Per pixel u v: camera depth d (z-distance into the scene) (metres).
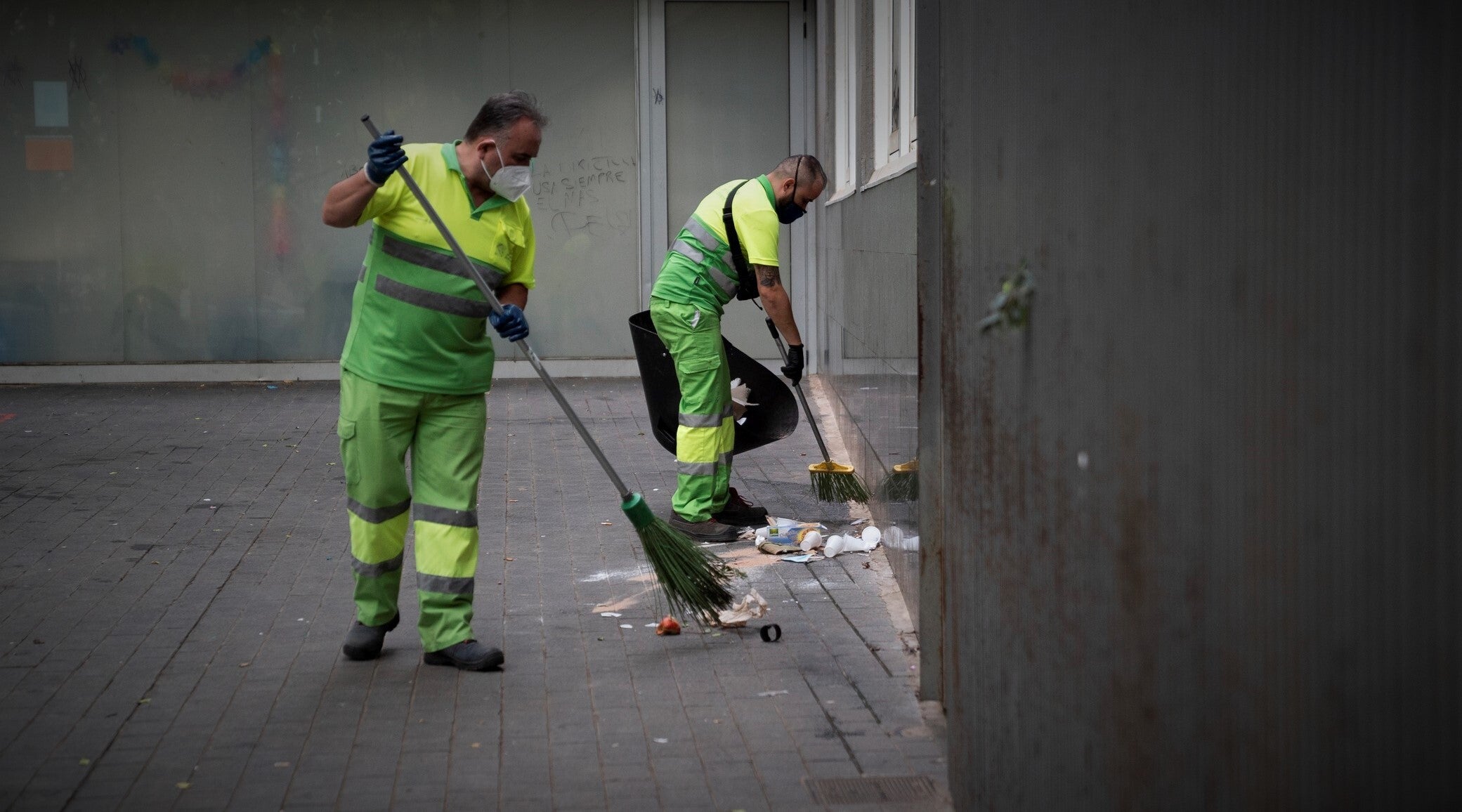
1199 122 2.18
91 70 13.22
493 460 9.20
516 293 4.83
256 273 13.52
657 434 7.51
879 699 4.46
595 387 13.11
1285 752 2.02
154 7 13.20
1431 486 1.75
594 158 13.68
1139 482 2.40
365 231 13.60
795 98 13.68
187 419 11.04
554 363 13.83
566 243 13.73
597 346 13.88
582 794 3.68
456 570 4.71
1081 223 2.61
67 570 6.14
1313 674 1.96
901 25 6.62
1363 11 1.83
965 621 3.39
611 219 13.76
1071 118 2.65
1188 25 2.21
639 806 3.61
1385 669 1.83
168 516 7.36
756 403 7.46
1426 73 1.73
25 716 4.25
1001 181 3.05
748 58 13.64
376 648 4.84
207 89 13.32
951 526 3.55
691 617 5.42
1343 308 1.87
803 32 13.61
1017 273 2.96
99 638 5.10
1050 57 2.75
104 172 13.30
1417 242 1.75
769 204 6.76
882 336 6.53
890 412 6.14
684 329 6.69
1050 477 2.78
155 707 4.35
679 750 4.00
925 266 4.46
